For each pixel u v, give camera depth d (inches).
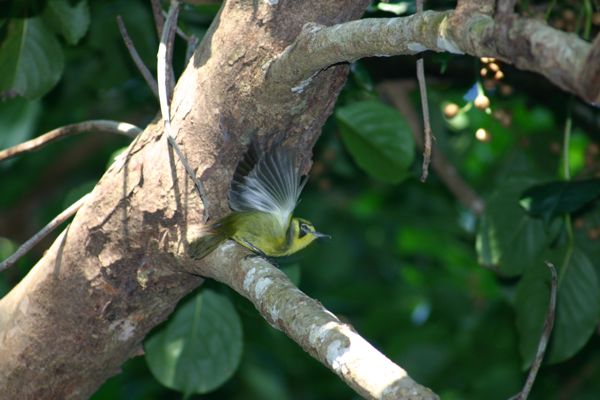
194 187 271.1
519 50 186.7
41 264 296.5
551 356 374.9
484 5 203.0
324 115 275.1
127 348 303.0
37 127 581.0
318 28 243.3
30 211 628.4
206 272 275.9
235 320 378.6
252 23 259.4
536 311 377.4
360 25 228.5
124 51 442.0
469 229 595.5
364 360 198.5
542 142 481.4
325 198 644.7
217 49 265.6
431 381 577.9
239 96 263.4
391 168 432.5
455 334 602.5
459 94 515.2
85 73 458.3
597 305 371.9
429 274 661.9
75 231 286.7
